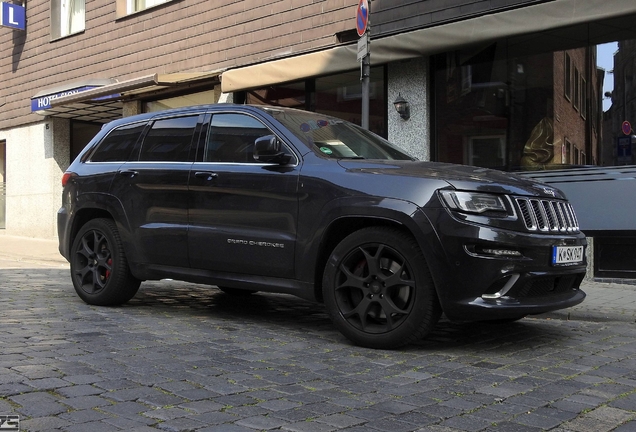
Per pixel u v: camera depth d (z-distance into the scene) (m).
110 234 6.02
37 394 3.23
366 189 4.57
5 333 4.65
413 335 4.40
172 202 5.59
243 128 5.44
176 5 13.66
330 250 4.91
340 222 4.71
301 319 5.75
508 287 4.28
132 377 3.61
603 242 8.17
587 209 8.28
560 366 4.18
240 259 5.16
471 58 9.38
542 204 4.60
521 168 8.97
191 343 4.57
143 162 5.96
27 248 13.55
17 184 17.62
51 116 16.50
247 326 5.33
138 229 5.80
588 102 8.32
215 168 5.38
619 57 8.05
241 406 3.18
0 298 6.39
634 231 7.96
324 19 11.02
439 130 9.74
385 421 3.02
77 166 6.56
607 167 8.18
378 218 4.47
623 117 8.05
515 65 8.98
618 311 6.11
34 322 5.13
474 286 4.22
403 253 4.41
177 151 5.77
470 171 4.67
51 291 7.02
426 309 4.34
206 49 13.05
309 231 4.79
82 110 15.84
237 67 12.44
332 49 9.89
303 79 11.40
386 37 9.32
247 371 3.86
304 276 4.85
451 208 4.28
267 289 5.07
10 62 17.92
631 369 4.14
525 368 4.10
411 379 3.78
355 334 4.60
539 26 7.84
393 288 4.53
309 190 4.82
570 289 4.89
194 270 5.50
